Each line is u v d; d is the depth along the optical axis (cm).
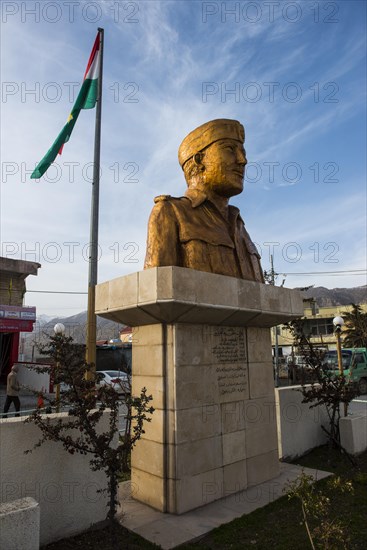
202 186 609
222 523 451
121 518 459
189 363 507
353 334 3256
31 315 2231
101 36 1038
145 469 509
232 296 525
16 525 298
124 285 507
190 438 493
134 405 417
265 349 632
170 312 473
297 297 652
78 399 394
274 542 414
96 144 942
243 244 648
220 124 606
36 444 404
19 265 2278
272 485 567
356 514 477
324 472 630
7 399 1155
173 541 413
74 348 421
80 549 397
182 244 553
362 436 742
